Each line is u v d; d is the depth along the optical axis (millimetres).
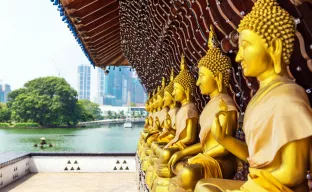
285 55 2766
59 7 10648
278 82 2730
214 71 4441
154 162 6281
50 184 19594
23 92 50219
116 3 11422
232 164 4359
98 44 15359
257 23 2756
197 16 5938
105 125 65438
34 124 48000
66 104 49812
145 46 11625
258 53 2760
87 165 23125
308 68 3596
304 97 2621
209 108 4379
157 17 8375
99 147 30984
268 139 2650
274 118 2600
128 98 143250
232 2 4211
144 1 8539
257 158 2686
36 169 22953
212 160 4258
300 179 2529
